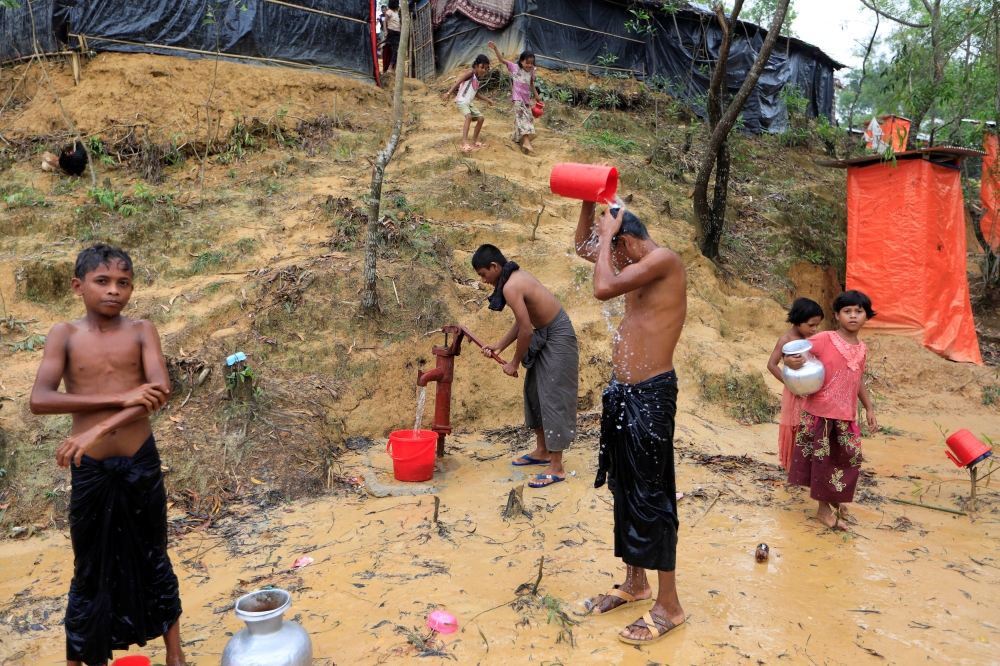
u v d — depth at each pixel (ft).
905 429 23.34
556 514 14.92
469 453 18.89
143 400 8.94
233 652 8.86
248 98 31.32
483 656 9.98
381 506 15.47
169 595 9.72
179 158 28.58
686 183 35.68
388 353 20.58
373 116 33.58
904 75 31.81
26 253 22.50
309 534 14.17
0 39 31.01
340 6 35.76
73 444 8.44
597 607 11.20
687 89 45.62
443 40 45.52
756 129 47.85
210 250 23.22
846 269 32.68
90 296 9.39
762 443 20.22
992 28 35.60
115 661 9.64
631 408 10.71
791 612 11.19
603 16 43.19
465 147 30.76
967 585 12.17
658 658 9.93
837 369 14.57
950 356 29.94
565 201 29.55
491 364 21.50
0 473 15.33
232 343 19.39
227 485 15.89
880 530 14.65
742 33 47.21
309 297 21.03
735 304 28.37
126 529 9.31
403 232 23.99
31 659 10.39
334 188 27.09
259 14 33.42
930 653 10.07
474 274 24.14
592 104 40.68
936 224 30.12
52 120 28.81
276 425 17.53
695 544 13.76
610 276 10.34
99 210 24.31
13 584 12.60
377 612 11.14
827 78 54.08
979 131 35.99
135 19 30.58
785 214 36.47
